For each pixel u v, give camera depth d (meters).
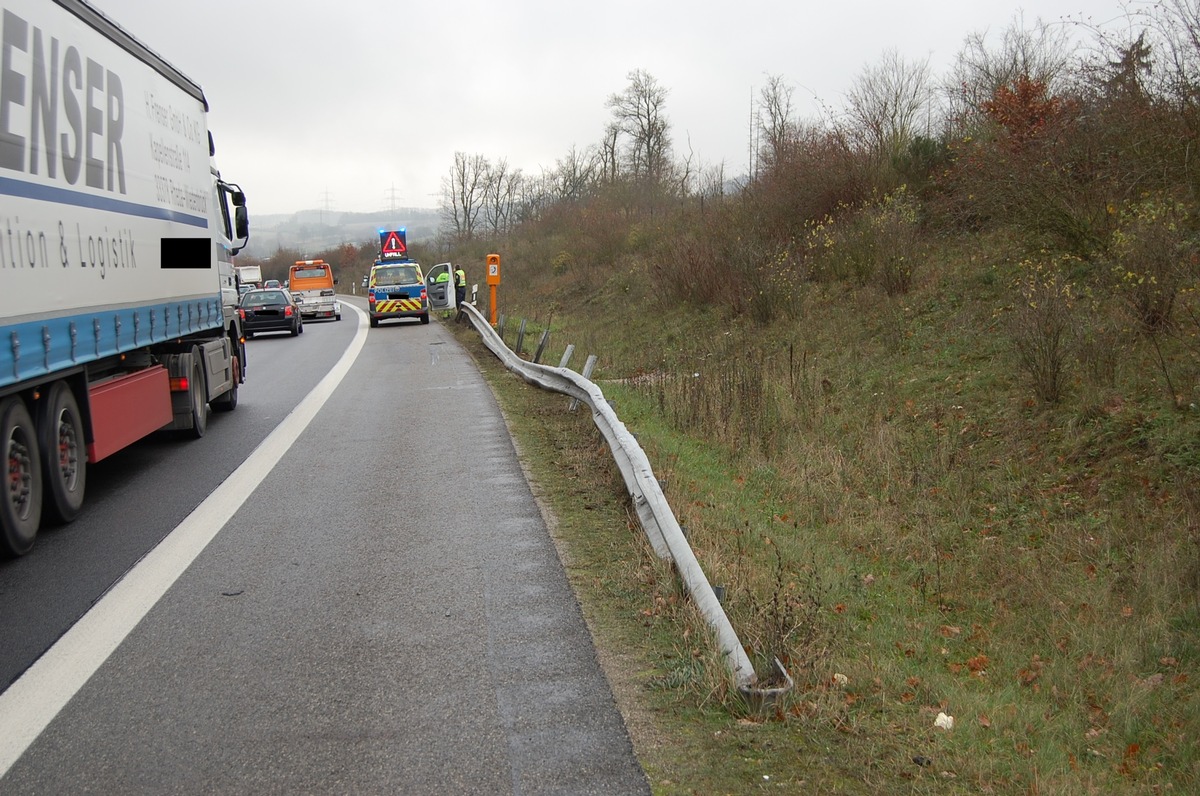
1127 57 11.71
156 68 9.69
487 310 32.44
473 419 11.96
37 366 6.56
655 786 3.55
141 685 4.48
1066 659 5.34
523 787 3.55
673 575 5.57
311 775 3.66
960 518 7.68
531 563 6.24
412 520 7.33
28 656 4.83
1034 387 9.22
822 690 4.39
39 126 6.69
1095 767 4.18
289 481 8.78
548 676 4.53
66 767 3.73
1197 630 5.42
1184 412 7.77
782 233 18.97
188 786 3.60
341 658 4.77
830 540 7.59
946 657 5.50
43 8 6.80
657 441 9.90
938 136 19.08
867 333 13.33
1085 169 11.89
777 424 10.50
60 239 7.02
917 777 3.69
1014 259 13.22
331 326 35.31
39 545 6.81
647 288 23.27
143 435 9.27
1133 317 9.34
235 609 5.47
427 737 3.95
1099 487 7.48
